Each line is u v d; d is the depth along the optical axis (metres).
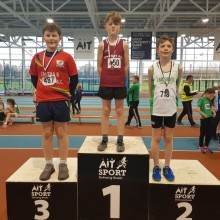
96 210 3.58
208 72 31.91
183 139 9.07
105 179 3.53
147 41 18.31
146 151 3.59
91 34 20.25
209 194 3.50
